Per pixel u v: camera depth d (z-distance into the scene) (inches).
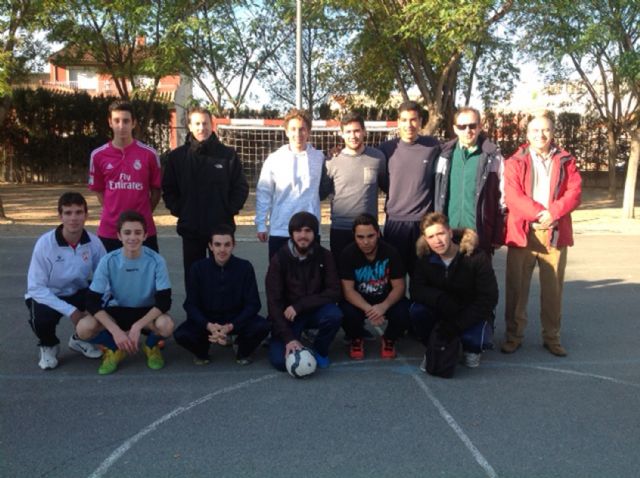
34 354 191.6
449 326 178.9
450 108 624.7
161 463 125.3
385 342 193.8
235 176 204.8
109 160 197.6
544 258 193.0
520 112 932.6
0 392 162.4
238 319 180.5
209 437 136.9
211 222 199.9
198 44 551.2
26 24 471.2
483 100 702.5
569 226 193.2
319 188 204.8
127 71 552.4
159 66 516.7
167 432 139.3
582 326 227.3
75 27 507.5
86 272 185.6
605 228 501.7
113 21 503.8
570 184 189.9
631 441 136.3
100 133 829.2
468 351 181.9
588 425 144.3
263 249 378.9
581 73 745.6
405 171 202.2
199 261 185.6
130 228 173.5
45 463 125.3
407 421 145.6
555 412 151.6
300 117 198.5
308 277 186.5
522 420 146.7
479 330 180.7
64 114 814.5
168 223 475.8
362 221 183.3
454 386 168.6
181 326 183.6
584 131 950.4
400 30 453.7
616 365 186.5
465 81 681.0
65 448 131.6
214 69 586.2
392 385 169.0
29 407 152.8
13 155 828.0
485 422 145.5
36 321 175.5
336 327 182.2
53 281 181.8
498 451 131.2
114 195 197.9
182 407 153.3
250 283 185.8
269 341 195.9
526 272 195.5
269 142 571.8
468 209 195.6
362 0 478.3
